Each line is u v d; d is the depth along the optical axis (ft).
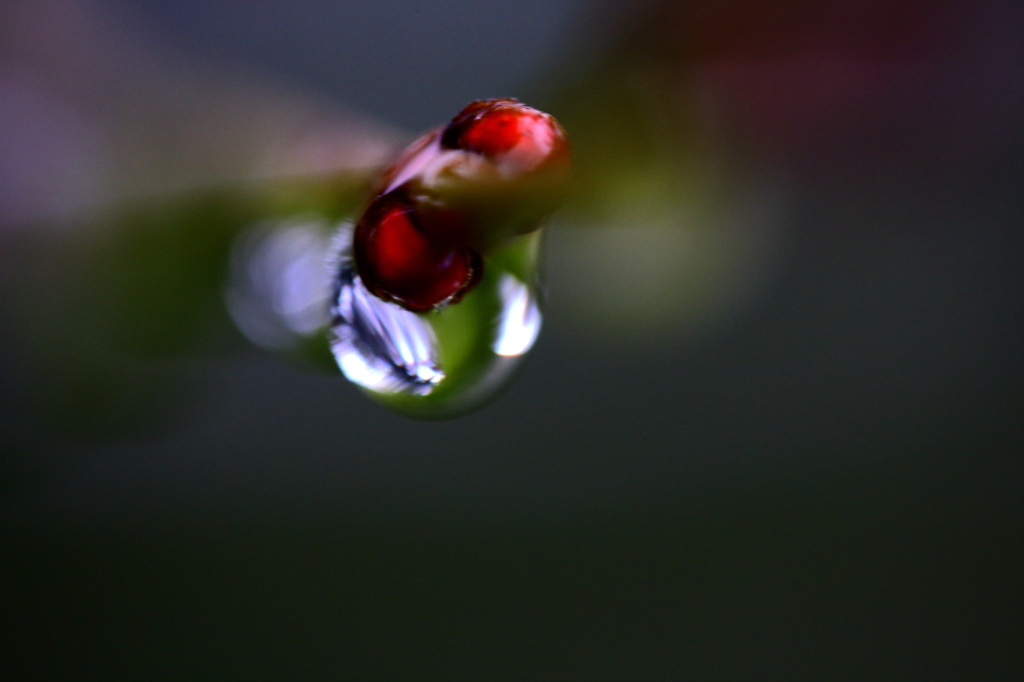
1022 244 0.25
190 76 0.21
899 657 0.25
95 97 0.21
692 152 0.20
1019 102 0.21
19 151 0.21
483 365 0.19
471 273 0.18
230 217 0.21
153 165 0.21
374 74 0.21
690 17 0.20
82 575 0.25
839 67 0.21
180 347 0.21
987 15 0.21
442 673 0.25
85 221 0.21
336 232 0.20
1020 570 0.25
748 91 0.20
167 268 0.21
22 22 0.20
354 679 0.25
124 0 0.21
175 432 0.24
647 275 0.22
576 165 0.20
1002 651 0.25
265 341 0.21
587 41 0.20
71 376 0.22
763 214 0.22
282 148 0.20
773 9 0.20
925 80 0.21
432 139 0.18
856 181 0.21
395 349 0.20
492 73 0.21
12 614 0.24
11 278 0.21
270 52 0.21
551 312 0.22
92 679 0.24
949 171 0.21
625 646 0.25
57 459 0.22
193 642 0.25
